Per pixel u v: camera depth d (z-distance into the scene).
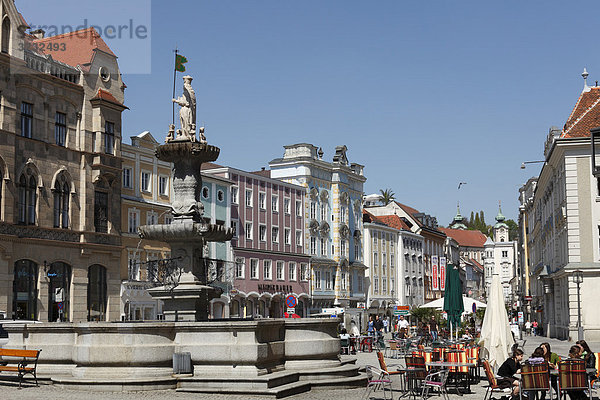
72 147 50.31
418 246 113.94
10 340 20.30
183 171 22.95
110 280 51.88
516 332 49.25
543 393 17.86
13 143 45.12
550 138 63.25
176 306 21.98
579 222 50.19
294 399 17.98
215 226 22.03
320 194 84.44
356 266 89.75
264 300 71.62
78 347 18.81
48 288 47.03
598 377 18.42
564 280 53.44
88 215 50.53
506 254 178.12
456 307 33.31
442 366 19.64
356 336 43.31
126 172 55.44
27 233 45.59
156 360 18.44
